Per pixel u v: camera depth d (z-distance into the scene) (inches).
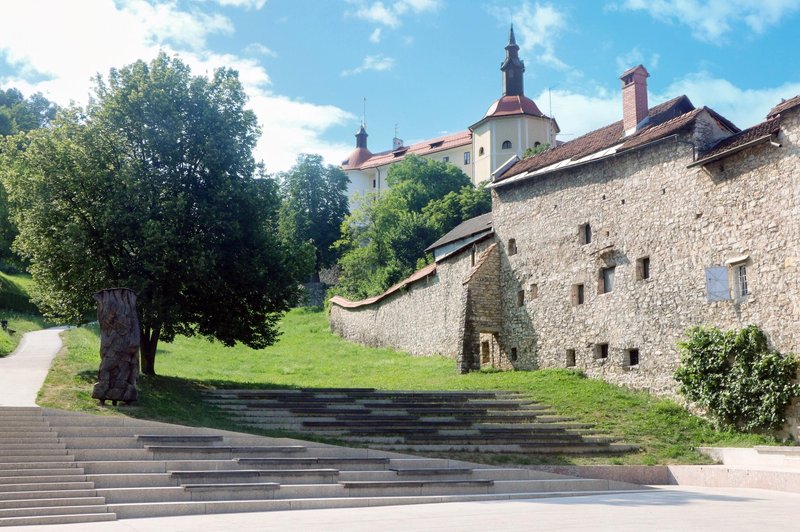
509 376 1258.6
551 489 716.7
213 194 1039.0
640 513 517.7
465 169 3742.6
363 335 1999.3
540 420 978.1
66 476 558.6
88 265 976.3
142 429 680.4
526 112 3053.6
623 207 1186.0
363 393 1039.0
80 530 442.3
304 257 1155.9
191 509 543.5
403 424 896.9
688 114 1119.6
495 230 1462.8
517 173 1427.2
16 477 545.6
